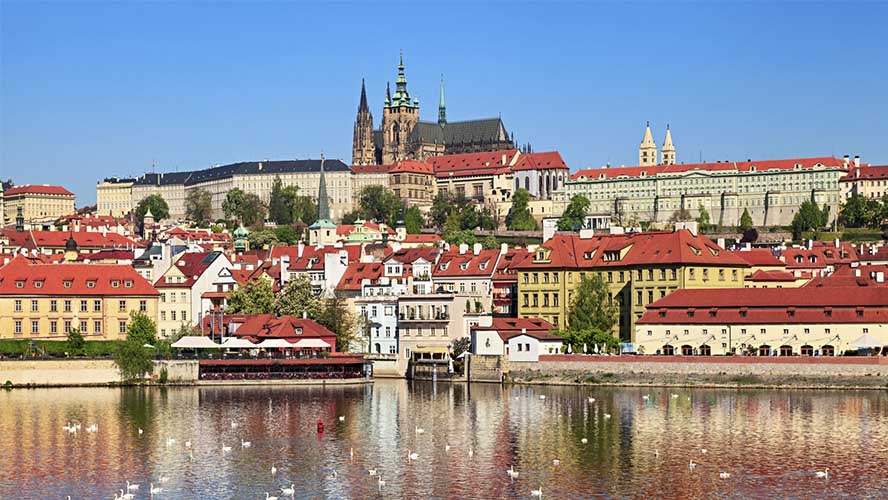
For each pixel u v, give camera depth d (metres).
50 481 185.88
